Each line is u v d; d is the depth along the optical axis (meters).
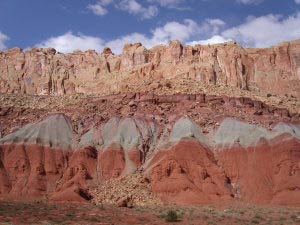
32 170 101.19
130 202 87.00
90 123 112.25
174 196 89.62
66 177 98.12
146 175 95.44
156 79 126.81
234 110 110.94
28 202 89.50
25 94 136.25
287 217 73.50
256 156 98.94
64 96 131.88
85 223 63.19
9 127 112.94
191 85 120.06
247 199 91.75
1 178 99.19
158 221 67.69
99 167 100.88
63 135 109.06
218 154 100.75
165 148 100.62
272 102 120.88
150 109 112.19
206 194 90.12
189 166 95.94
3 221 63.44
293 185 90.94
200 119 107.94
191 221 67.88
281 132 102.00
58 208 79.75
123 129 107.69
